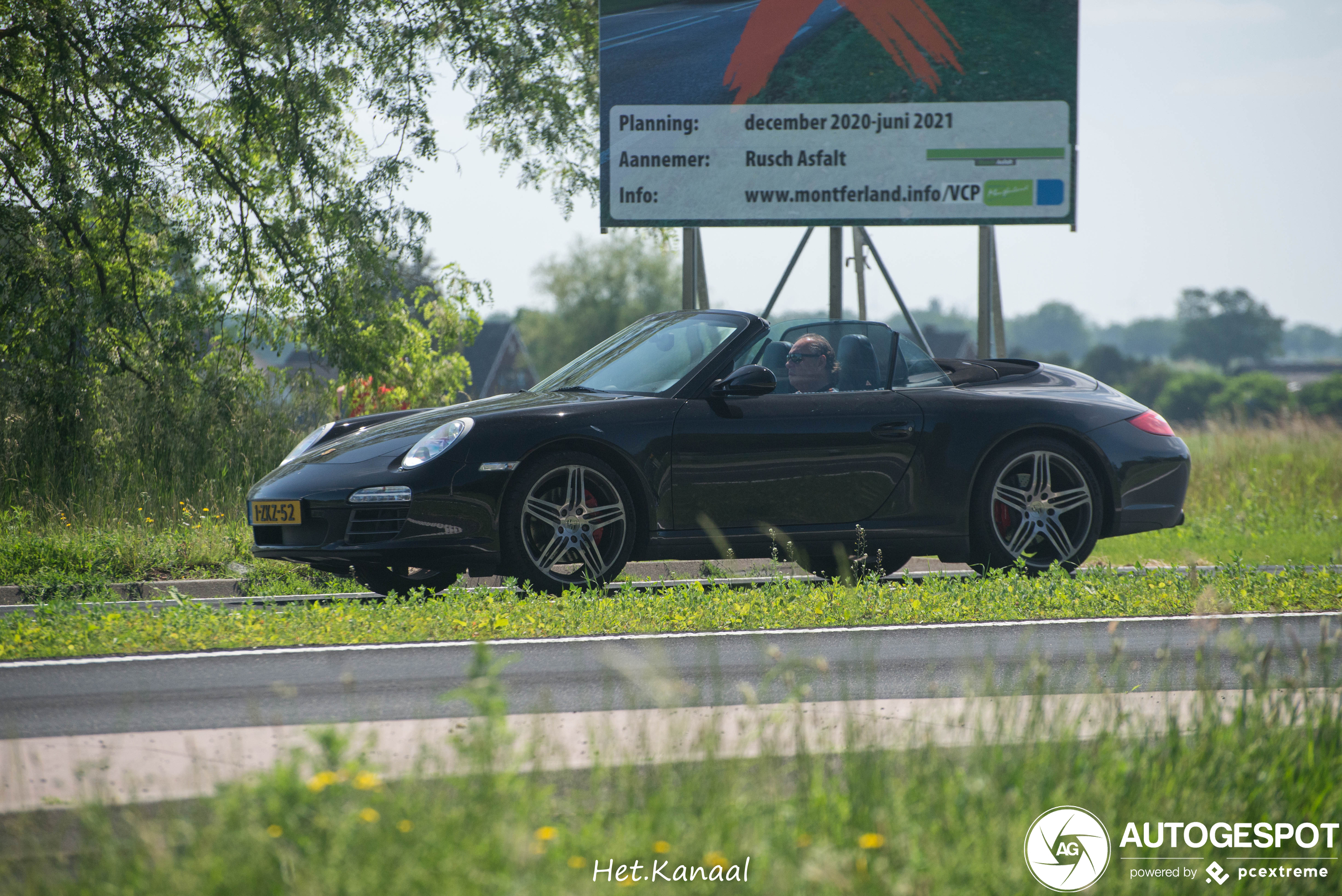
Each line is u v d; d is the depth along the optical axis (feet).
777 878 32.58
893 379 101.65
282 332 187.62
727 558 79.77
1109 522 105.81
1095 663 53.06
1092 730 47.73
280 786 34.63
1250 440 220.84
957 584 94.99
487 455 89.86
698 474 93.91
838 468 97.04
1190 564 94.32
